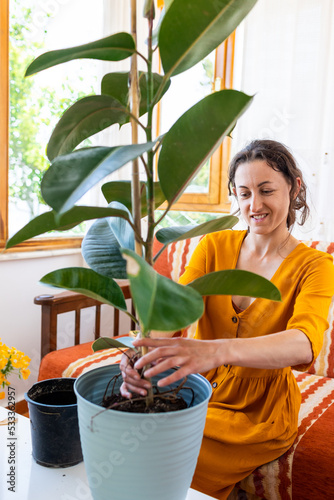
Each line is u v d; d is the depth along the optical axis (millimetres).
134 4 515
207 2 446
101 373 624
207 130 470
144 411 519
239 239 1108
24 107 1934
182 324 357
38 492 666
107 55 528
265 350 723
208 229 607
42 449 729
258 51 1887
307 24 1785
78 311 1628
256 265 1058
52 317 1523
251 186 949
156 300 369
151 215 533
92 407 479
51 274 544
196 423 497
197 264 1123
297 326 837
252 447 925
